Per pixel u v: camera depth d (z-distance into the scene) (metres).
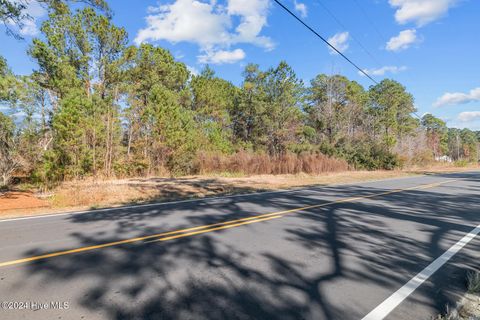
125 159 18.62
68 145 13.19
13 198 9.65
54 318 2.55
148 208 7.86
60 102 14.69
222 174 19.31
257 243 4.71
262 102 32.03
